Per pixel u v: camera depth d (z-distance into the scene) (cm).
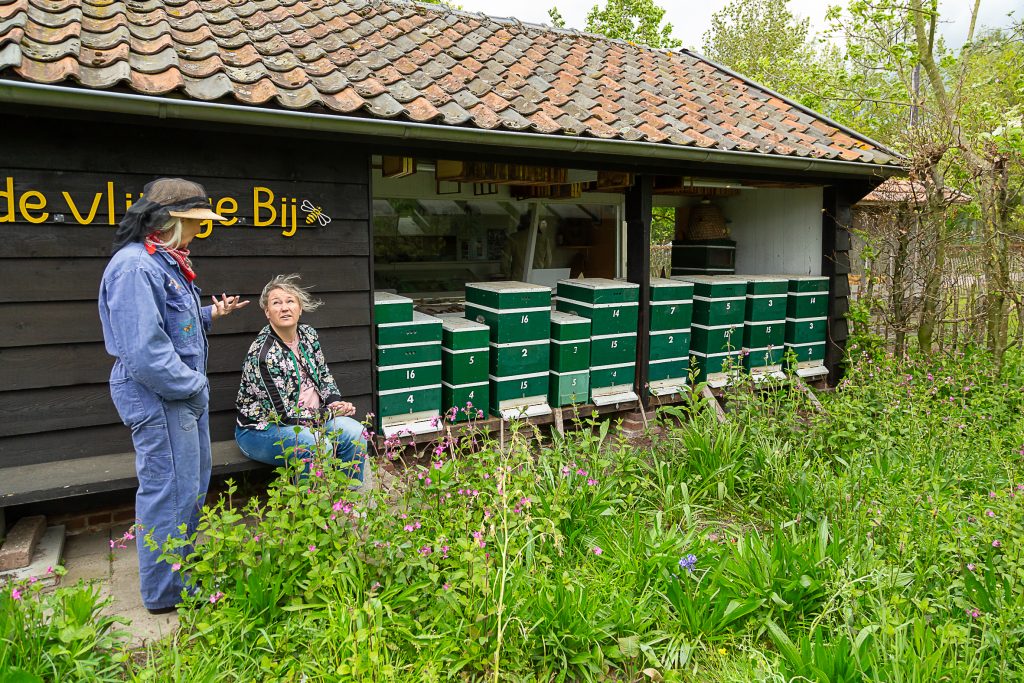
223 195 417
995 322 687
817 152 622
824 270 730
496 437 528
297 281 445
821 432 522
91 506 430
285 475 339
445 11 753
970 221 796
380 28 622
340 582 312
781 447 506
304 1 646
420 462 514
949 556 343
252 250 429
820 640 279
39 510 414
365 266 466
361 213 459
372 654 263
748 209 815
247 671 288
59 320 386
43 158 372
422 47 604
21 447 386
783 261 777
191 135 405
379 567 326
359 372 473
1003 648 286
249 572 312
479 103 486
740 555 346
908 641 286
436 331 502
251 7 567
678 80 765
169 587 332
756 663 301
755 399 537
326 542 318
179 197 314
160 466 321
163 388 307
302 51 493
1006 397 594
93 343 396
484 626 296
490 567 304
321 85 434
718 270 820
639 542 367
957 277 715
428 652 293
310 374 396
